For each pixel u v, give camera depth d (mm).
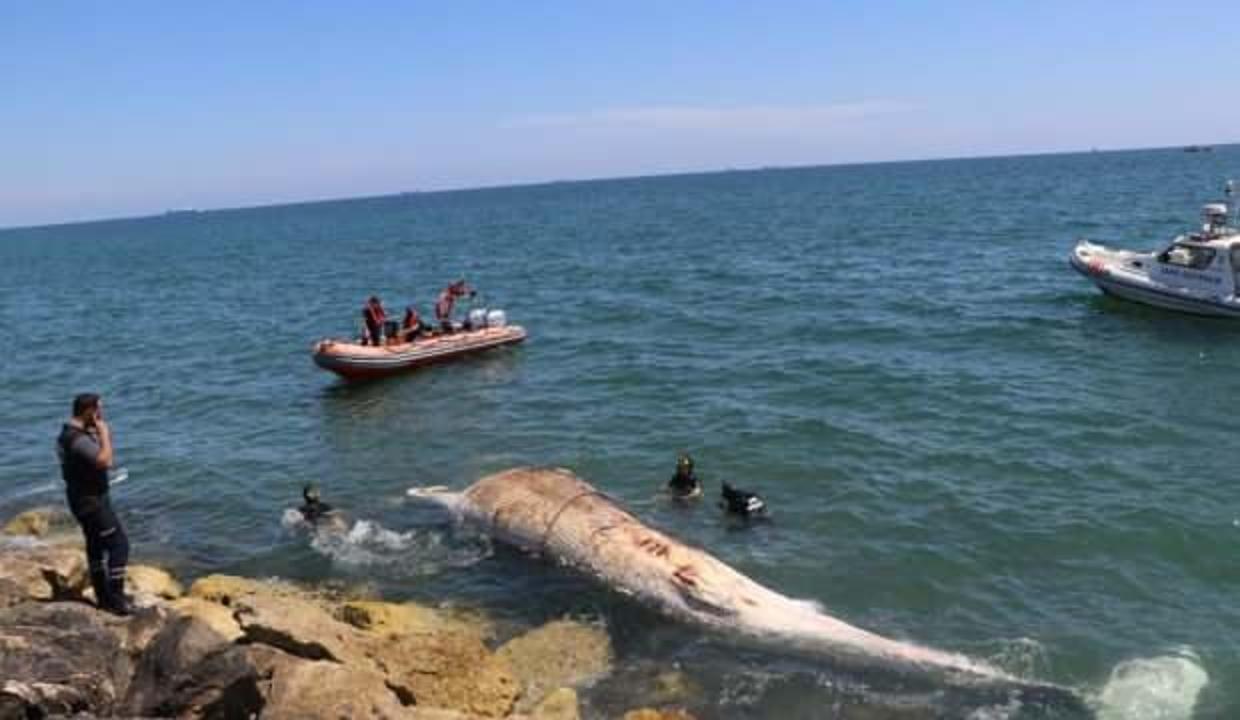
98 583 9984
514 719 8195
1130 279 26453
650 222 89438
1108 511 13109
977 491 14008
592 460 16172
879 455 15648
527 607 11070
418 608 10797
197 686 7910
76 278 71062
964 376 20391
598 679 9484
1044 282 32094
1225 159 172375
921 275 36188
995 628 10297
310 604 10727
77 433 9781
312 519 14102
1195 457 15094
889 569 11695
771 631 10109
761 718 8812
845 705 8945
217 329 35500
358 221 158125
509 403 20438
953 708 8844
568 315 31578
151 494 16062
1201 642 9891
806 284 35500
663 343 25641
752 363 22469
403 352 23609
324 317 37000
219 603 11102
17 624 8562
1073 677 9344
